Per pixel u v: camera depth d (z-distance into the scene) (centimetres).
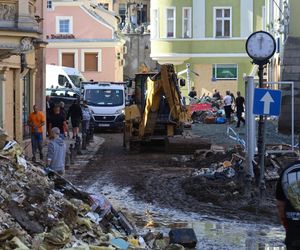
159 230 3081
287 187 1595
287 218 1598
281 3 7975
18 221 2288
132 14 17562
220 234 3031
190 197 3991
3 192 2388
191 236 2791
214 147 5853
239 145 5622
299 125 7162
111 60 13438
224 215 3500
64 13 13375
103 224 2734
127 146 6631
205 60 11638
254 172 4100
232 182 4041
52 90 9612
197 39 11619
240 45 11575
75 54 13425
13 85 5694
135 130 6281
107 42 13375
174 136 6244
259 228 3173
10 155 2781
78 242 2316
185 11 11631
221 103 10331
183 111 6309
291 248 1587
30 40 4584
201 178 4272
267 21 10362
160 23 11644
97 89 9162
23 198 2398
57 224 2353
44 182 2788
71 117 7150
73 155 5553
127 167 5250
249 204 3672
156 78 6209
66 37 13388
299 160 1617
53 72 10381
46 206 2431
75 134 7188
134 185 4378
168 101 6272
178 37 11625
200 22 11619
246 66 11600
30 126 5484
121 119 8994
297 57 7212
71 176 4744
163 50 11662
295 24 7262
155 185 4375
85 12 13362
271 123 8562
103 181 4534
